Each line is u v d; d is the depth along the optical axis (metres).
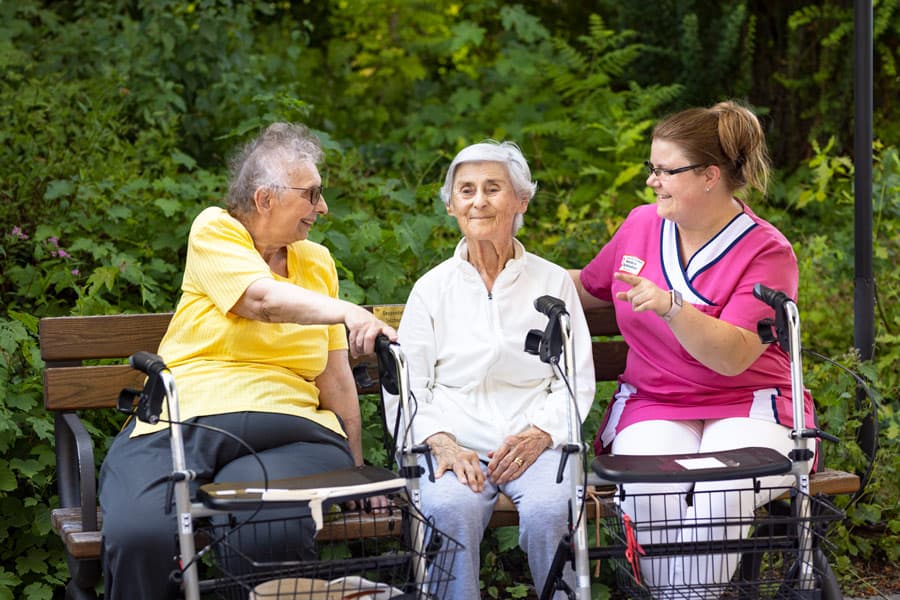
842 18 9.24
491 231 4.27
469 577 3.90
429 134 9.00
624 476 3.57
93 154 6.60
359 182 6.71
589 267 4.79
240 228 4.12
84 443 4.07
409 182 8.52
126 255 5.69
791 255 4.32
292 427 4.04
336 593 3.45
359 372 3.80
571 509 3.76
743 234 4.30
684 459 3.78
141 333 4.51
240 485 3.48
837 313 6.56
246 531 3.71
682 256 4.40
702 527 3.77
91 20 8.45
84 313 5.33
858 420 5.39
